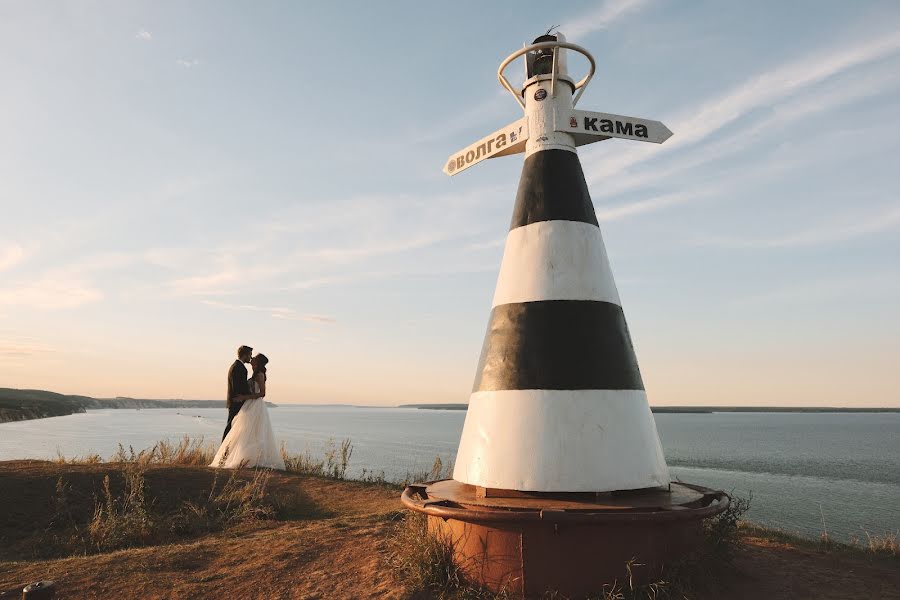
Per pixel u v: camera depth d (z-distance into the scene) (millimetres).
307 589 4633
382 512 7680
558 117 5508
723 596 4277
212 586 4828
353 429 108438
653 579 4090
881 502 25734
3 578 5148
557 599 3963
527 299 4961
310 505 8953
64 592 4758
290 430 100438
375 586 4551
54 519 7641
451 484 5281
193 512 8078
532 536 4051
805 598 4320
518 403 4652
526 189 5418
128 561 5520
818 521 20703
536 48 5562
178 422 118625
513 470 4480
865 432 114750
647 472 4586
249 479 10000
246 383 11820
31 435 58281
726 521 4832
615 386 4703
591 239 5207
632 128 5688
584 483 4352
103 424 101812
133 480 8125
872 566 5324
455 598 4133
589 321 4832
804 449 64312
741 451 60500
